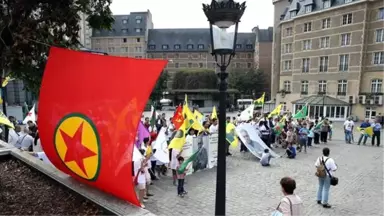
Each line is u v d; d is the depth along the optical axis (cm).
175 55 7806
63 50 409
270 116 1923
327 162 759
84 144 409
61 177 503
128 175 370
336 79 3800
